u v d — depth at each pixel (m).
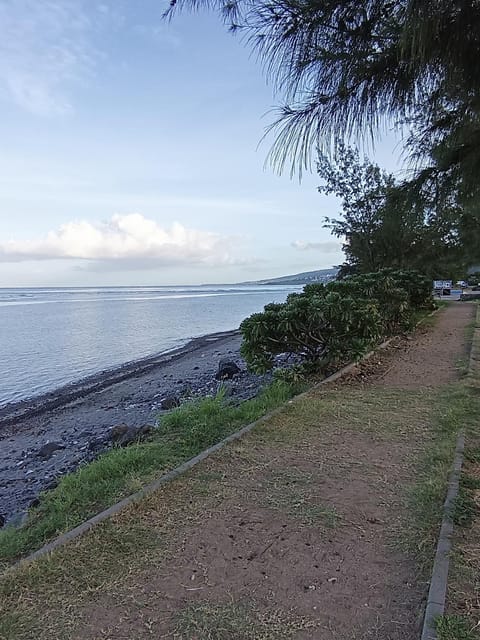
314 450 4.20
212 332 27.08
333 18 1.89
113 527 2.90
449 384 6.57
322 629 2.01
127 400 10.42
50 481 5.70
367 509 3.09
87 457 6.35
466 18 1.69
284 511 3.09
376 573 2.40
